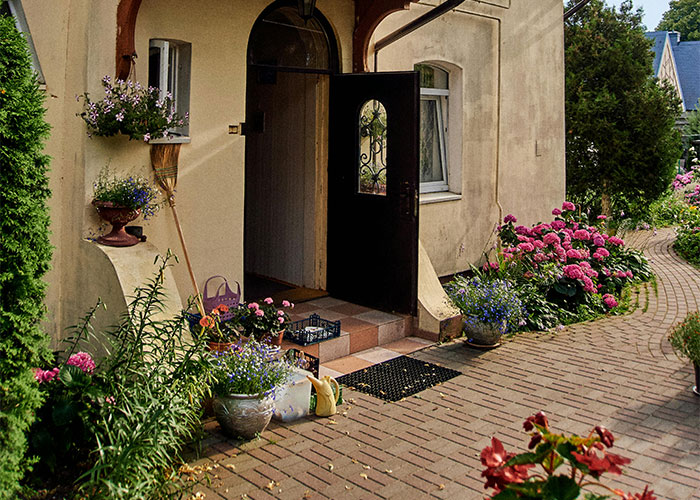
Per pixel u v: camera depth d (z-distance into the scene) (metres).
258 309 5.80
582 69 15.45
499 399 5.57
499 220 9.41
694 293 9.60
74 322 5.61
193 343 5.27
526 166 9.86
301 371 5.34
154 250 5.60
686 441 4.84
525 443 4.77
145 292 5.06
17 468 3.57
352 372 6.11
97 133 5.35
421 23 7.10
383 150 7.29
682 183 14.89
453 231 8.73
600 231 10.93
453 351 6.77
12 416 3.49
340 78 7.51
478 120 8.98
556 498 2.50
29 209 3.63
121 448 3.73
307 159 8.02
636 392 5.76
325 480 4.23
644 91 15.13
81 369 4.27
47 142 5.48
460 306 6.94
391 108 7.06
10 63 3.56
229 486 4.13
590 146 15.27
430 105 8.77
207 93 6.26
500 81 9.23
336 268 7.79
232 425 4.66
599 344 7.09
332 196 7.78
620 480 4.30
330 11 7.30
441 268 8.61
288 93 8.20
